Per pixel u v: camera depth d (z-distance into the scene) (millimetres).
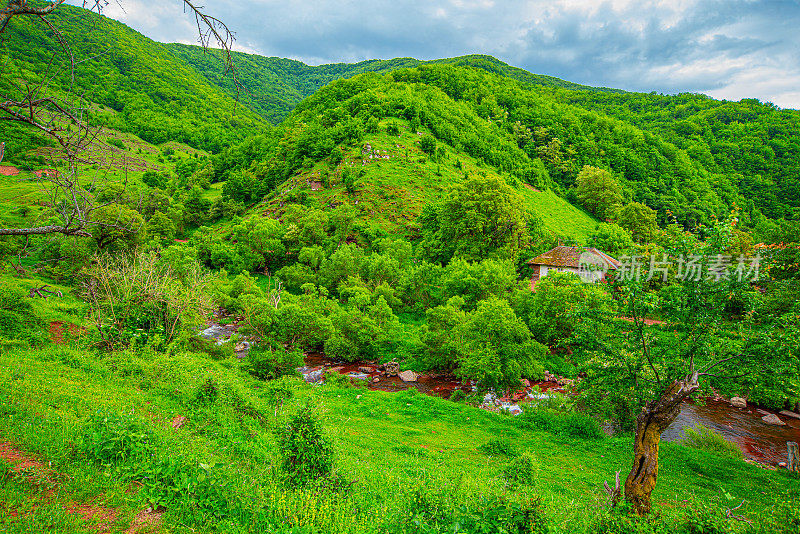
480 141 132375
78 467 8797
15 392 11969
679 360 14805
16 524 6824
